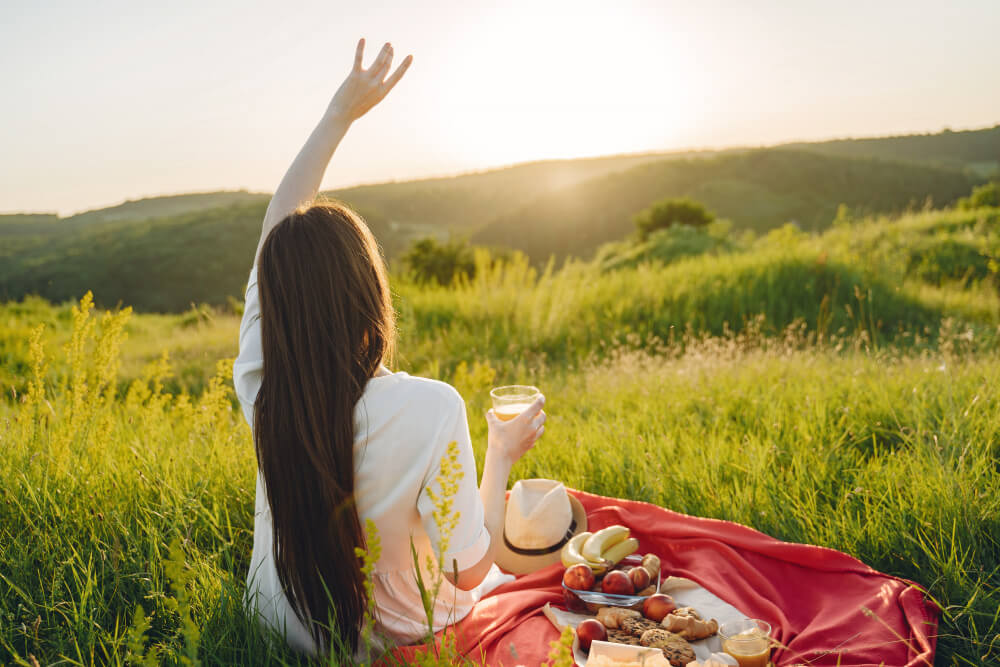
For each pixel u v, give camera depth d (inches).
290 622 73.7
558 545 98.3
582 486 133.5
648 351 316.5
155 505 106.1
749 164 3735.2
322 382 60.9
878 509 111.6
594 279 427.8
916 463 122.1
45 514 98.8
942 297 387.9
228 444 130.9
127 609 82.4
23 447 116.5
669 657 73.2
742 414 169.5
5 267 3157.0
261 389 64.2
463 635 76.4
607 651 70.9
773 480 122.9
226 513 106.0
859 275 379.6
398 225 4731.8
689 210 1779.0
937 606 88.4
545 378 261.7
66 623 79.6
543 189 5226.4
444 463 57.2
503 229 3634.4
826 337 319.0
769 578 96.3
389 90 84.4
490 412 80.4
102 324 127.2
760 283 375.6
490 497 73.5
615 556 93.7
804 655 77.3
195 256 3149.6
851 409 156.4
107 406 131.7
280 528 65.2
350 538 63.5
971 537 98.7
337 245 62.4
